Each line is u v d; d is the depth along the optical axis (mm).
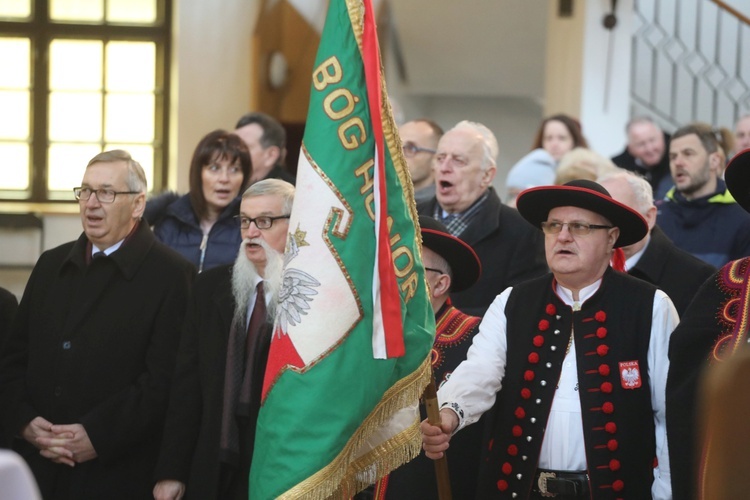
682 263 8883
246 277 7566
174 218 10086
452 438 7453
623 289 6770
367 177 6156
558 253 6746
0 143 17078
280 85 16828
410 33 21219
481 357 6918
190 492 7430
